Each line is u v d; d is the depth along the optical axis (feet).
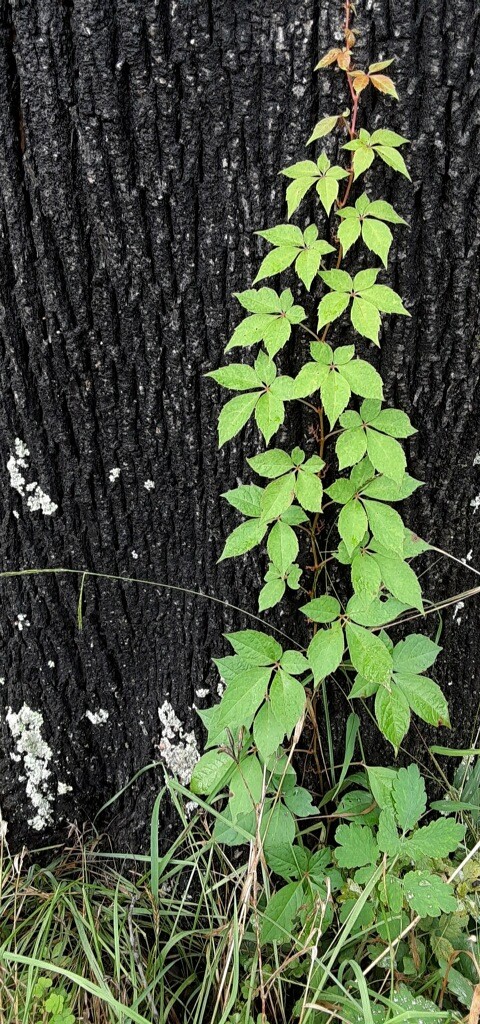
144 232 3.38
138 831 4.45
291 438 3.72
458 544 3.98
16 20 3.08
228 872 4.23
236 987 3.57
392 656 3.72
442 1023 3.41
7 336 3.60
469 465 3.82
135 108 3.19
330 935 3.96
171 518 3.91
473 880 3.88
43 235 3.41
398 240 3.40
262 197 3.33
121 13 3.03
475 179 3.29
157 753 4.37
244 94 3.16
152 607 4.09
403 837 3.63
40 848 4.48
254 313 3.36
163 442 3.76
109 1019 3.68
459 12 3.04
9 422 3.77
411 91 3.17
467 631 4.15
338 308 3.16
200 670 4.17
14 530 3.99
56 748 4.44
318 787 4.25
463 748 4.34
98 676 4.26
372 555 3.49
